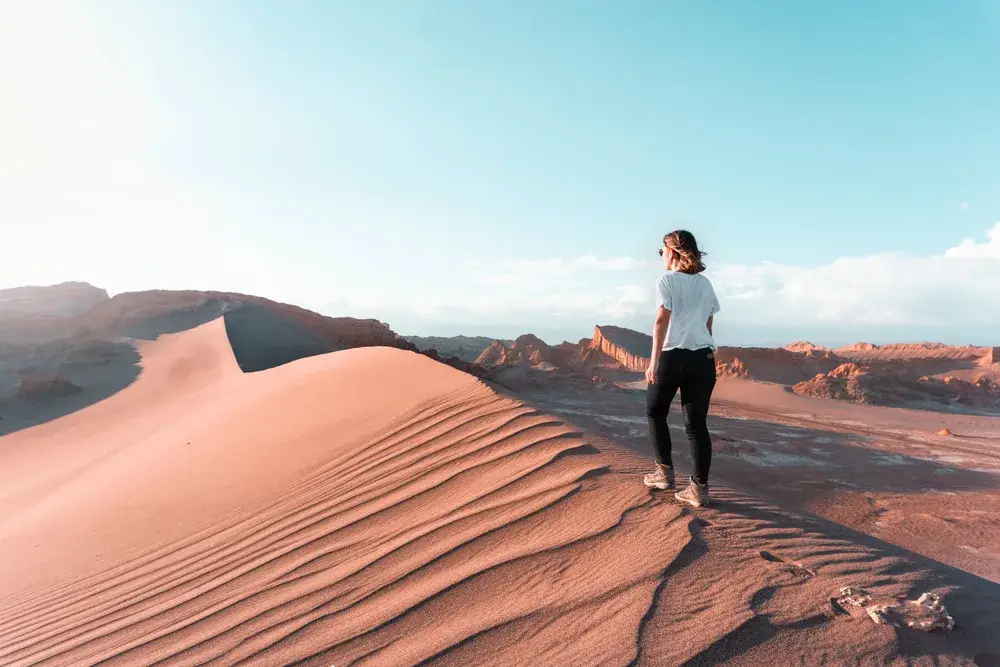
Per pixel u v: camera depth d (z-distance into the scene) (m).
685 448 18.95
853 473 16.97
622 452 4.14
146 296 54.88
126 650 3.09
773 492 14.48
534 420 5.29
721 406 38.22
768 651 1.77
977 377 52.34
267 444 8.95
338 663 2.17
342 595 2.84
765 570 2.27
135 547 6.09
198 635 2.96
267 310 55.59
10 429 28.39
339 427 8.48
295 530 4.50
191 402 23.56
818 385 43.47
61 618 4.28
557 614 2.13
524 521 3.08
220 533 5.43
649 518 2.83
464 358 81.81
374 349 15.16
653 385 3.02
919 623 1.91
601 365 64.88
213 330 45.72
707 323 2.95
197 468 8.89
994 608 2.15
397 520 3.84
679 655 1.76
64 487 14.12
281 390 13.18
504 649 1.98
